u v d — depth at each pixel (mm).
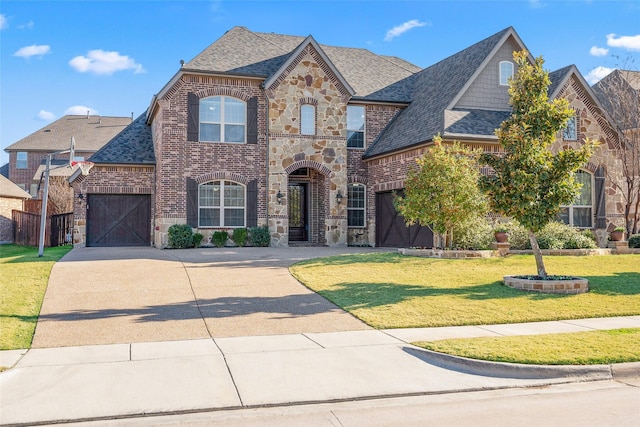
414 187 17562
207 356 7941
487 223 19453
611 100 25578
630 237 20688
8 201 32531
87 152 52750
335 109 24469
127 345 8539
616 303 11875
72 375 7078
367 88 26828
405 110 26359
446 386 6953
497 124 21922
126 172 24641
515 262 16609
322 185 25078
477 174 17688
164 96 22438
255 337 9086
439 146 17422
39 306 11031
